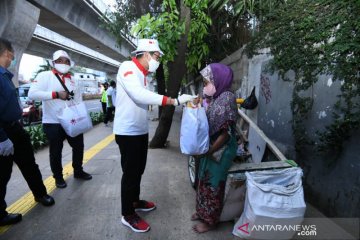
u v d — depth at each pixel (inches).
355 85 101.3
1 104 111.8
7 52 114.4
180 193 150.9
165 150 242.5
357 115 99.8
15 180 173.0
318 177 123.8
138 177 118.4
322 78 119.8
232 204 114.9
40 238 110.0
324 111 118.8
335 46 109.4
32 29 444.1
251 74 201.3
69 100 155.4
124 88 107.6
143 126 115.0
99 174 183.0
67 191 154.6
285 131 152.3
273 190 95.9
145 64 113.3
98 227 117.2
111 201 141.4
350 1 107.0
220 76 105.3
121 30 323.3
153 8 306.3
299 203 95.6
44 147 275.4
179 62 224.5
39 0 463.8
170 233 112.5
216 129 105.3
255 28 204.4
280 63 149.3
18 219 121.4
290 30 140.4
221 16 260.1
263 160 149.9
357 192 100.5
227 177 111.3
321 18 121.4
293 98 139.4
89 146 276.5
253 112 198.4
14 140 122.6
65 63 154.9
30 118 540.4
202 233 112.3
